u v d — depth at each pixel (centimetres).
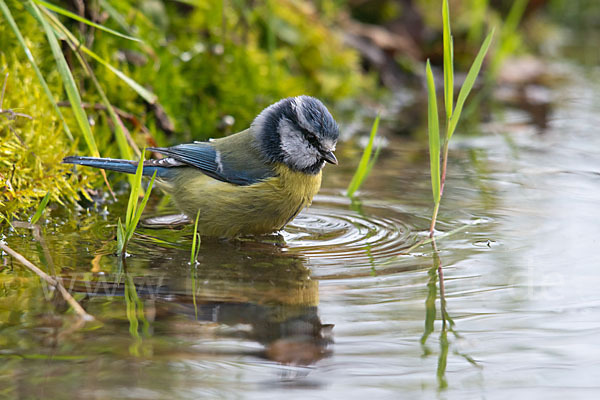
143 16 1106
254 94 1201
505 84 1705
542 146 1235
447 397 457
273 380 473
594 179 1036
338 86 1412
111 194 926
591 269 688
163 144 1052
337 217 878
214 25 1240
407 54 1666
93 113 968
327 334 542
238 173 807
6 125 798
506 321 570
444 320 571
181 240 782
